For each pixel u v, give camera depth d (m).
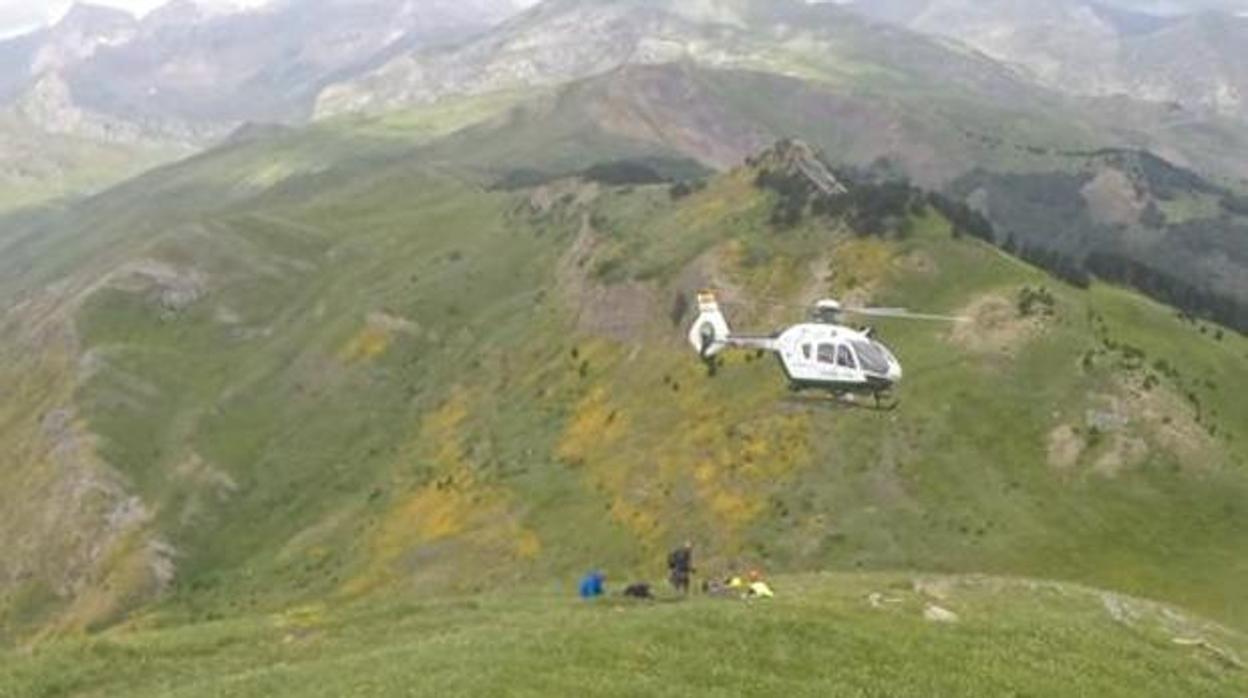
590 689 37.34
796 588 59.88
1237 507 87.00
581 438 122.69
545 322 160.88
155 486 170.75
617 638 42.44
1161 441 92.44
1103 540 84.88
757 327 119.81
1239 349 112.81
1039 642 48.28
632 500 105.56
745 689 39.03
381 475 151.12
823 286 120.69
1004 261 117.19
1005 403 97.62
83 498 170.25
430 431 156.00
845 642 44.19
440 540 118.12
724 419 108.19
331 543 135.88
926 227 123.69
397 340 185.38
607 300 144.75
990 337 104.75
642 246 150.88
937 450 94.69
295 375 191.50
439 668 40.16
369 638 53.19
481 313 185.62
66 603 159.00
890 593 55.94
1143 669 47.72
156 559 153.62
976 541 86.00
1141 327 110.38
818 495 94.12
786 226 133.88
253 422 183.12
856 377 66.31
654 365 126.88
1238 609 76.06
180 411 192.38
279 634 55.59
